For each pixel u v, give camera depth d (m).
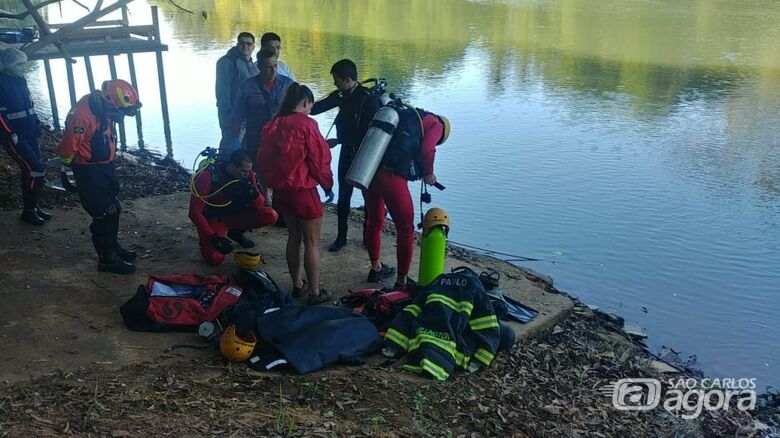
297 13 27.80
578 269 8.25
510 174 11.72
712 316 7.26
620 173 11.86
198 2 28.36
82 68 17.58
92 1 25.88
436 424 4.17
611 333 6.37
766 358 6.50
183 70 18.02
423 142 5.33
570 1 31.83
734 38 24.02
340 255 6.38
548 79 18.64
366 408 4.18
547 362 5.26
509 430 4.27
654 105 16.42
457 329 4.78
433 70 19.08
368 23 26.12
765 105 16.48
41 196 7.21
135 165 9.27
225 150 6.86
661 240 9.14
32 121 6.43
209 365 4.46
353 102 5.86
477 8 30.09
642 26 26.36
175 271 5.88
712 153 13.02
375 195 5.50
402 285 5.60
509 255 8.58
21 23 19.25
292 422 3.83
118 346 4.62
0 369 4.23
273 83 6.57
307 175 5.04
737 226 9.68
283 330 4.64
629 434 4.58
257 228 6.38
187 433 3.63
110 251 5.69
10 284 5.44
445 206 10.22
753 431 5.05
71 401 3.87
